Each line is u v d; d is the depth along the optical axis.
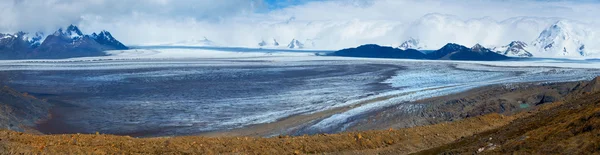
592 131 25.62
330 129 81.38
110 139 34.53
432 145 38.84
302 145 35.88
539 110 50.62
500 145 30.47
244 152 33.62
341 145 36.56
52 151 30.11
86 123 94.00
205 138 36.22
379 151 36.81
